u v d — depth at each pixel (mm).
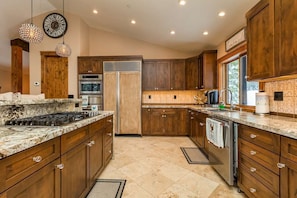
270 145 1427
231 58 3686
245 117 2033
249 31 2143
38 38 2902
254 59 2043
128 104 4703
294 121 1672
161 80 5078
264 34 1849
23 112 1735
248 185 1766
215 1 2658
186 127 4754
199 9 2977
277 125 1445
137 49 5480
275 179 1371
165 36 4570
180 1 2863
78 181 1610
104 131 2473
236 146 2021
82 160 1704
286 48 1556
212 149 2631
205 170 2562
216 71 4379
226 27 3369
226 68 4188
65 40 4754
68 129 1373
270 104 2289
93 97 4695
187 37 4320
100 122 2283
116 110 4691
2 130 1239
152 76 5086
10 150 825
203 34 3953
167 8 3189
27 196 960
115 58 4688
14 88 5008
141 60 4695
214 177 2344
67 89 4738
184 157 3096
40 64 4719
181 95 5359
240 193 1952
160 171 2531
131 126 4723
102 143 2379
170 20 3627
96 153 2131
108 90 4691
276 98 2178
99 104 4695
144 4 3268
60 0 4105
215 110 3203
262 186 1539
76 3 4090
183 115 4758
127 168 2633
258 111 2320
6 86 8688
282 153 1298
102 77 4695
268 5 1775
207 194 1938
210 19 3229
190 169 2598
